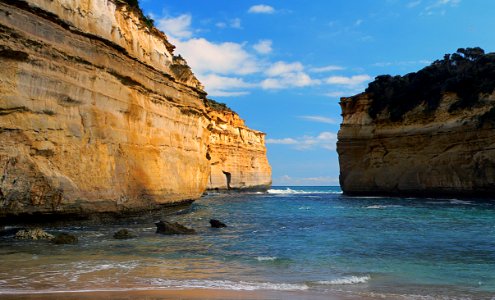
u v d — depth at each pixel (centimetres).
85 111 1784
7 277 922
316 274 1051
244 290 863
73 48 1753
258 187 8912
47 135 1580
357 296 834
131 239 1570
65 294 782
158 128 2442
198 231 1917
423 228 1995
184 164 2745
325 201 4669
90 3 1889
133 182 2069
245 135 8694
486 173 3984
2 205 1436
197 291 842
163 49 2652
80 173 1712
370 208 3325
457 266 1149
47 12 1617
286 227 2123
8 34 1451
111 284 884
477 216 2514
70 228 1723
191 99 2928
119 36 2089
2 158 1412
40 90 1570
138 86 2236
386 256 1302
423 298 826
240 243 1566
